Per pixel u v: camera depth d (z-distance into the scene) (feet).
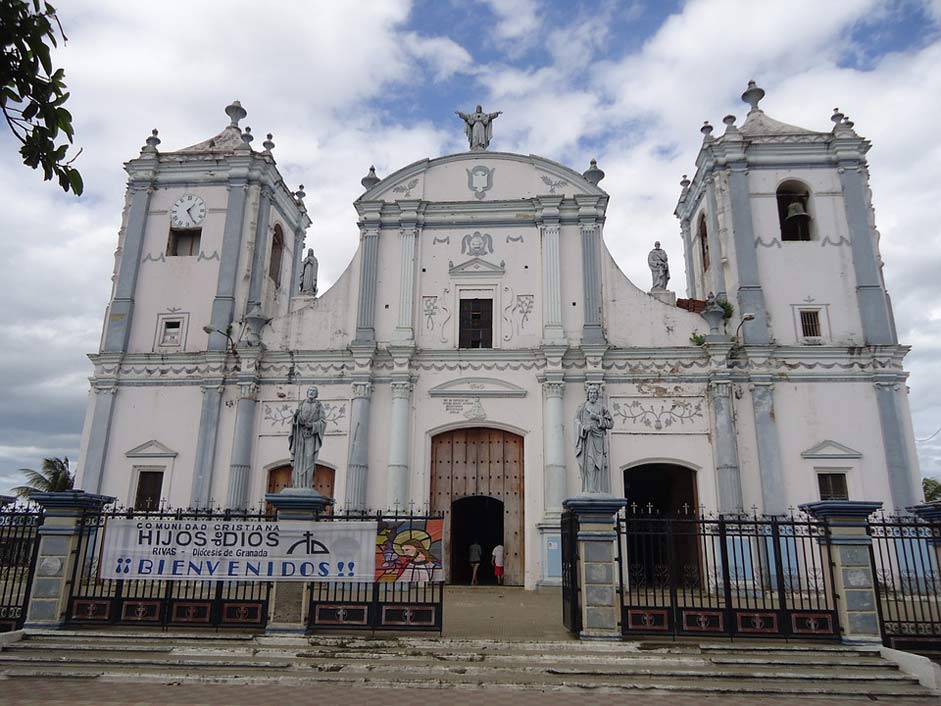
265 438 71.67
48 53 16.83
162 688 32.01
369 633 39.22
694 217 87.40
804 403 68.54
